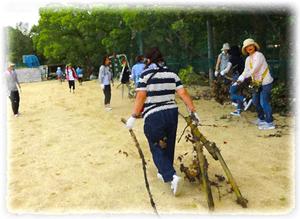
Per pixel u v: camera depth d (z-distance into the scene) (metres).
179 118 8.80
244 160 5.53
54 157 6.29
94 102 12.71
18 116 10.78
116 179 5.09
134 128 8.09
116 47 21.59
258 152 5.86
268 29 11.66
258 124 7.49
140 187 4.78
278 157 5.61
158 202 4.33
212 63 14.16
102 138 7.38
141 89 4.51
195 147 4.57
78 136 7.71
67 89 19.03
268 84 7.06
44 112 11.27
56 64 41.81
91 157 6.14
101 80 10.65
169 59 16.80
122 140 7.11
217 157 4.43
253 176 4.92
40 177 5.36
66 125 8.97
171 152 4.79
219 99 9.92
